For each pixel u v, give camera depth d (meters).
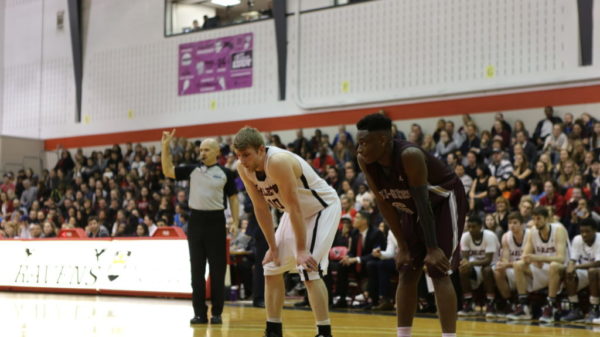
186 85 22.03
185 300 12.09
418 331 7.62
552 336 7.42
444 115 17.25
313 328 7.73
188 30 22.11
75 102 24.59
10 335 6.54
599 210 12.14
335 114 18.98
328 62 19.16
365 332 7.36
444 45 17.27
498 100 16.45
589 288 9.77
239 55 20.94
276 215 14.42
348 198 13.62
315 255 5.57
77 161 23.08
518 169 13.90
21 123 25.92
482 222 11.44
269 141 18.64
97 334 6.69
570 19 15.49
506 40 16.34
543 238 10.05
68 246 14.11
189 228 8.61
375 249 11.16
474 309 11.22
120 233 16.36
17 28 26.19
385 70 18.17
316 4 19.42
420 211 4.65
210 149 8.67
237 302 12.71
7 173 23.69
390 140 4.76
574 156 13.58
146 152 21.69
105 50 23.97
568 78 15.41
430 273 4.82
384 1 18.25
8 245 14.89
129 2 23.48
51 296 13.02
